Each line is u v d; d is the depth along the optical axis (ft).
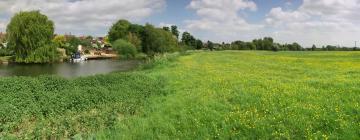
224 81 84.17
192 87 77.15
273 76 97.04
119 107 56.13
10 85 73.41
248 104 55.36
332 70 114.01
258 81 81.92
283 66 140.15
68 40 437.17
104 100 61.77
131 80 88.79
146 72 126.41
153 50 428.15
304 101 56.13
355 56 217.77
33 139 41.22
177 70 124.16
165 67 148.05
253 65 149.18
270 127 42.98
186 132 42.98
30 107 53.52
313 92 63.82
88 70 214.28
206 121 47.14
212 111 51.72
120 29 458.09
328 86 71.26
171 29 578.25
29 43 266.36
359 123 42.63
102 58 366.43
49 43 279.90
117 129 45.11
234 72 111.24
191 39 583.99
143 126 45.70
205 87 75.36
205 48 583.58
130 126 46.09
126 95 66.85
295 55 254.88
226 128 43.70
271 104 54.29
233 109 52.85
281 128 42.42
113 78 91.50
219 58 220.02
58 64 270.67
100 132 43.50
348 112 47.91
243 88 70.79
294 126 42.70
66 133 43.50
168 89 76.28
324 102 54.49
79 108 55.98
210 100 59.77
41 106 54.95
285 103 54.49
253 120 45.88
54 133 42.42
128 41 399.24
